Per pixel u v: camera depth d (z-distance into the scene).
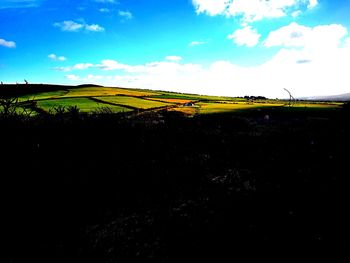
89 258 6.75
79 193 10.12
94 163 12.10
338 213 8.49
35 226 8.16
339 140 24.42
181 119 31.45
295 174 13.74
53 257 6.80
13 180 9.59
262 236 7.43
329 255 6.39
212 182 12.87
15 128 11.40
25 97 86.12
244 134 32.06
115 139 14.54
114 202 10.02
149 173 12.73
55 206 9.21
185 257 6.61
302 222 8.09
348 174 12.69
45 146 11.50
